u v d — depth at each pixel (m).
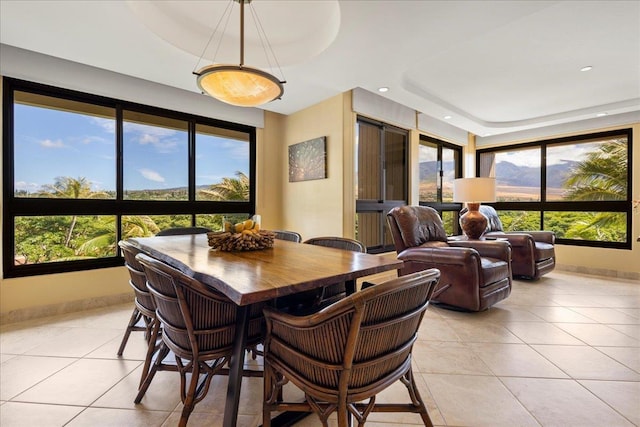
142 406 1.51
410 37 2.27
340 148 3.58
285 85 3.28
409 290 0.97
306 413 1.46
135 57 2.62
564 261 4.76
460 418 1.43
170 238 2.35
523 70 3.16
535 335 2.34
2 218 2.57
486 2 1.88
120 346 2.06
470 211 3.62
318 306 1.66
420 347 2.14
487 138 5.64
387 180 4.26
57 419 1.41
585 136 4.62
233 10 2.21
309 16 2.30
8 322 2.54
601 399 1.56
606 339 2.26
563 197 4.86
